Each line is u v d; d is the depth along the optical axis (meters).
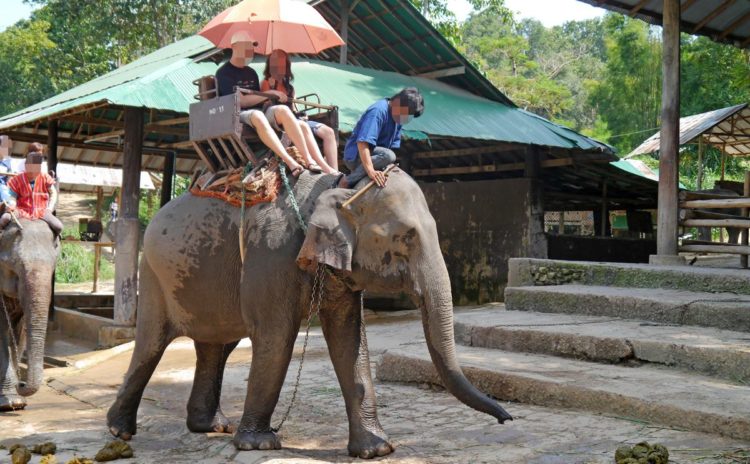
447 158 17.16
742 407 4.91
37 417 7.03
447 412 5.93
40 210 8.38
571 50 81.25
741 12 11.72
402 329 10.91
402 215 4.56
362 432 4.93
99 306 17.92
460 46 27.73
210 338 5.56
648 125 38.91
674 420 4.99
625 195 18.86
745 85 22.66
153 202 36.94
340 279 4.86
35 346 7.78
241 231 5.11
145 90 11.05
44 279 7.97
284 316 4.92
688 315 7.23
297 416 6.16
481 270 15.21
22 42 39.19
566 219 26.69
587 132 45.06
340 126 11.59
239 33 5.95
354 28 14.87
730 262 13.42
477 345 7.61
